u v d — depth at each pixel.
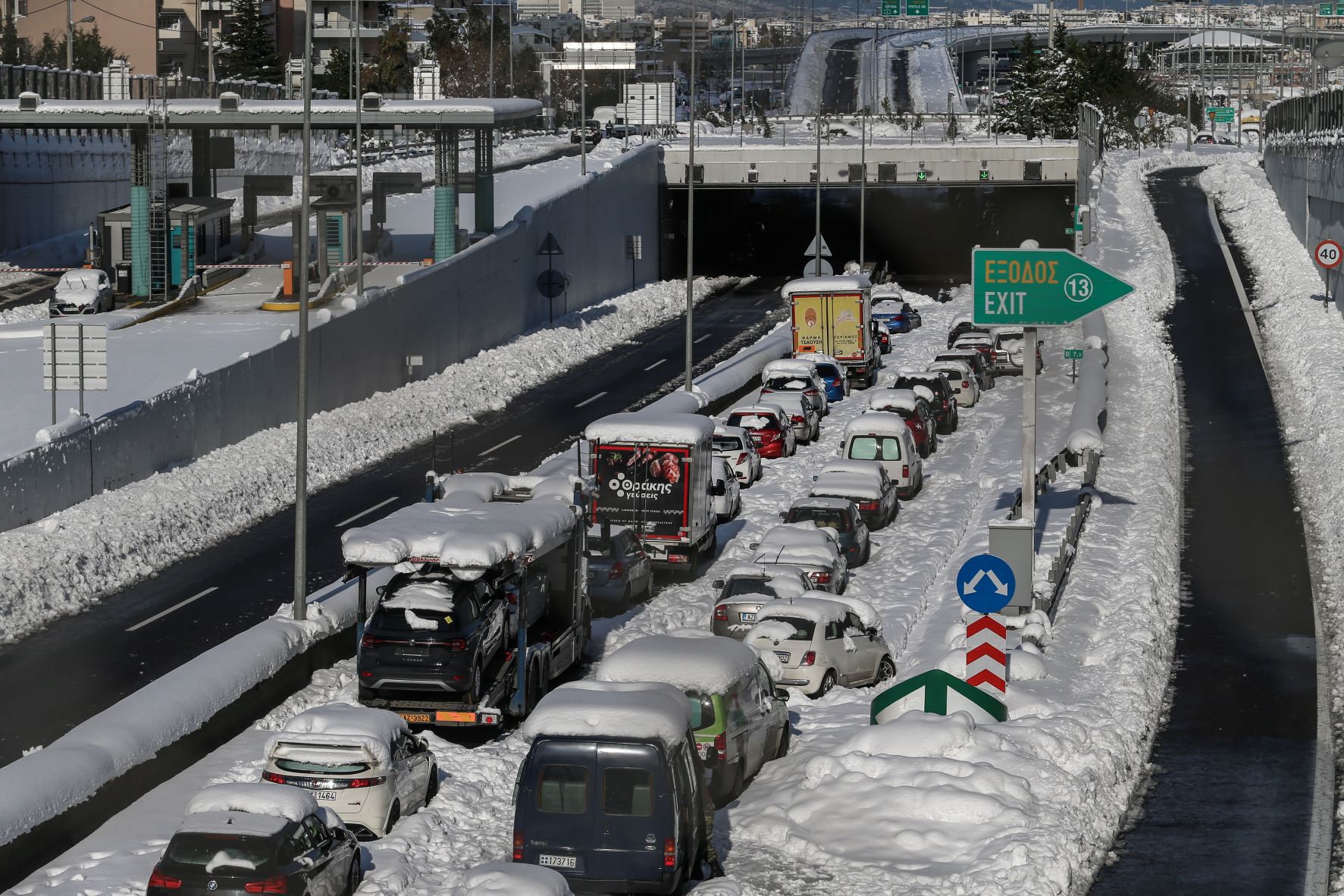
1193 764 50.03
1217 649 63.78
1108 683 56.34
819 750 49.19
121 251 141.75
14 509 76.62
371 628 51.00
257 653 54.50
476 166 150.38
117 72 146.00
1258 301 163.75
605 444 75.06
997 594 50.00
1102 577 72.00
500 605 53.91
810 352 131.50
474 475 66.25
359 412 110.94
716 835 42.75
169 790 45.50
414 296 126.38
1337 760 50.28
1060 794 44.12
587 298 175.38
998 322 61.69
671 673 44.97
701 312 178.50
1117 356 139.12
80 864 39.75
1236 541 83.00
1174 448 106.69
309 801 36.25
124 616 68.06
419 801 44.47
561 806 36.50
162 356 109.81
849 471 86.75
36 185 166.75
